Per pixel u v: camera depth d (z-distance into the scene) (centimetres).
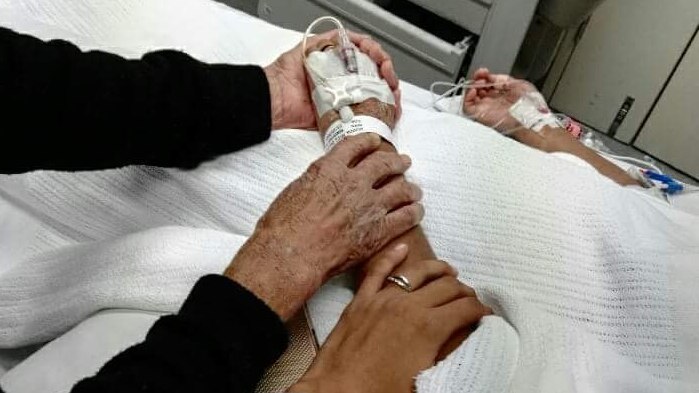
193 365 51
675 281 70
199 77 74
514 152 81
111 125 67
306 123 86
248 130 77
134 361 52
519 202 76
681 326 68
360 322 62
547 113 121
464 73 166
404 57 164
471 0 153
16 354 80
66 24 95
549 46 181
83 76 66
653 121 207
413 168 81
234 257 63
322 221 65
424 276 67
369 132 76
